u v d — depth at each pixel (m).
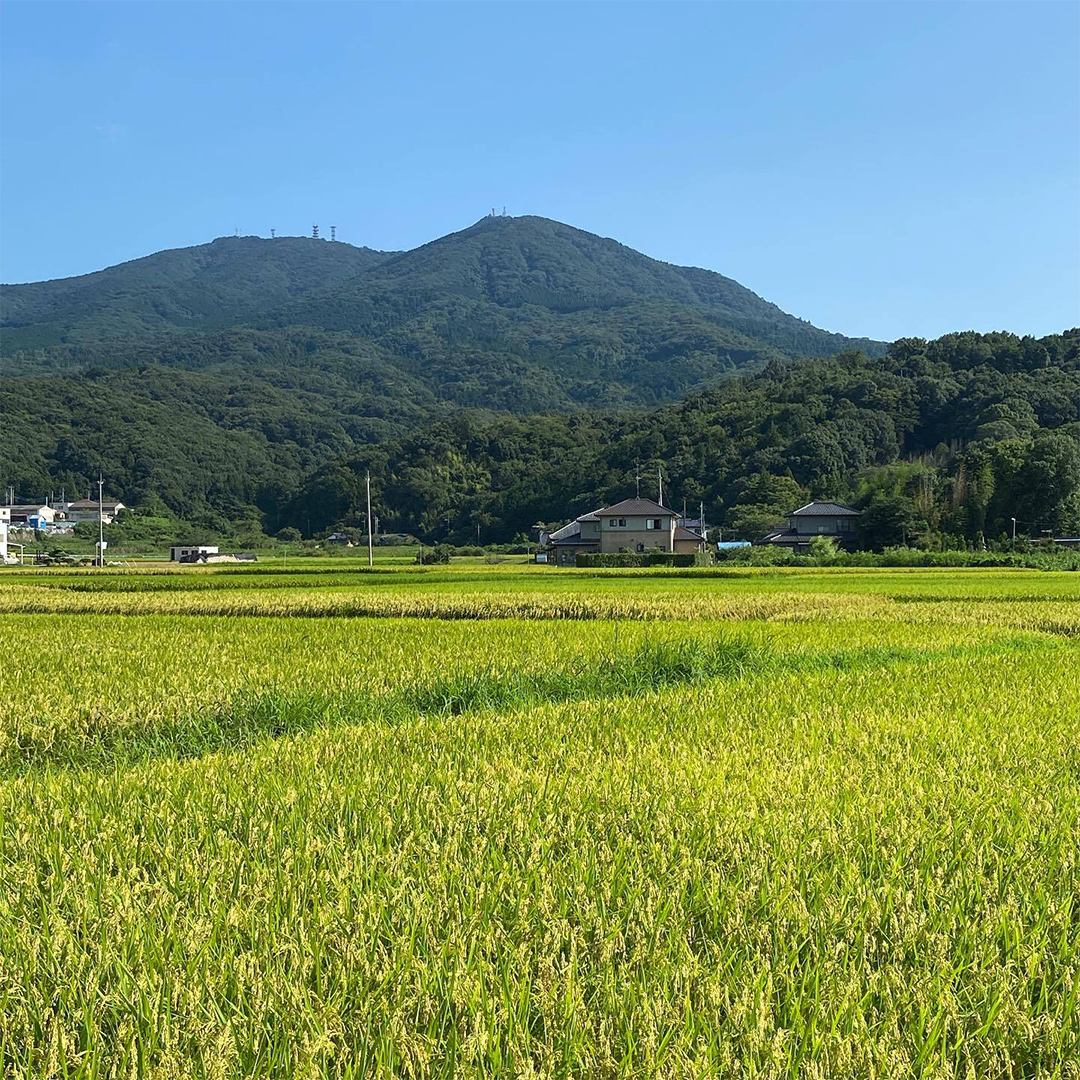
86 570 57.56
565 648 16.69
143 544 109.69
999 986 3.80
